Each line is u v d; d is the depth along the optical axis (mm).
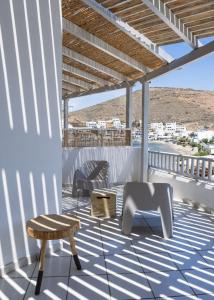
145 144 7367
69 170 7324
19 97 2797
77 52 6562
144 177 7348
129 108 8305
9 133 2727
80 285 2600
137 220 4504
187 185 5594
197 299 2420
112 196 4688
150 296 2453
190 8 4262
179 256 3232
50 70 3104
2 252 2734
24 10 2791
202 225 4297
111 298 2416
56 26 3148
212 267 2982
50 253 3225
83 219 4551
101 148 7645
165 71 6301
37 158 3018
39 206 3066
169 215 3805
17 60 2754
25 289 2523
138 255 3244
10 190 2771
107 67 7496
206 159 5328
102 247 3453
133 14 4680
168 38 5527
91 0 4188
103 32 5398
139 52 6250
